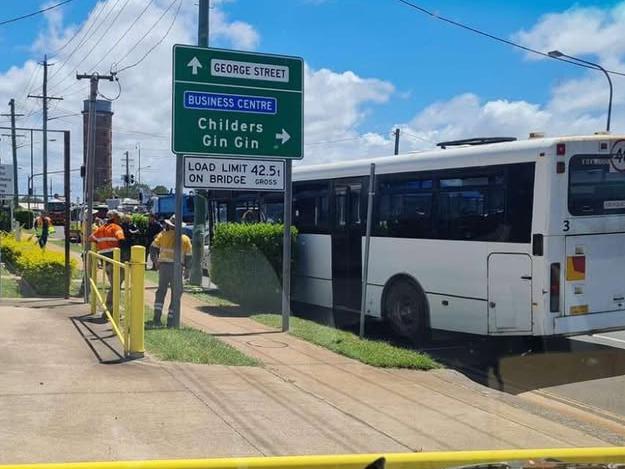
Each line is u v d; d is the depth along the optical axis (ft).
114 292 31.45
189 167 35.09
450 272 32.94
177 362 26.16
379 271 37.35
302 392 23.41
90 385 22.07
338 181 40.91
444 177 33.45
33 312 37.35
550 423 21.93
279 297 44.27
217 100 35.47
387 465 8.77
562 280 29.01
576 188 29.35
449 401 23.71
